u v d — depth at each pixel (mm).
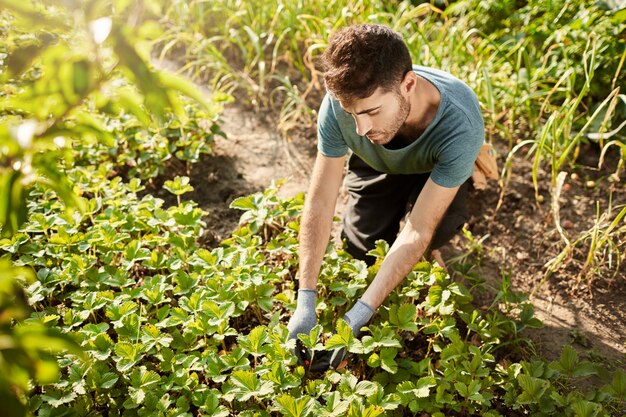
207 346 2438
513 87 3971
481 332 2479
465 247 3232
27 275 1192
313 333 2193
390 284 2291
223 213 3381
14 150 1132
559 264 3111
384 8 4785
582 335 2754
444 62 4094
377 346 2398
